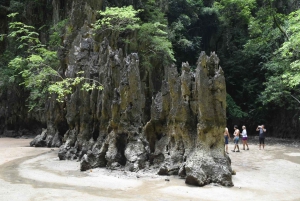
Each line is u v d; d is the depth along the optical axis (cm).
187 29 4509
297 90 3322
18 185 1262
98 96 1856
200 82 1341
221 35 4597
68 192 1159
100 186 1256
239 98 4425
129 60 1705
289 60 2914
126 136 1598
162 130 1575
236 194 1160
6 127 3897
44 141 2689
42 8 3984
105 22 2841
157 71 3475
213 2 4712
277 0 3878
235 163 1872
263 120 4178
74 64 2177
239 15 4344
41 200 1054
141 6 3544
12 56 3878
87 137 1903
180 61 4322
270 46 3731
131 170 1491
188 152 1393
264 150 2542
